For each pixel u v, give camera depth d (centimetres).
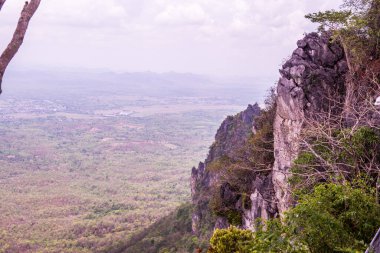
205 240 4012
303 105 1535
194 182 5241
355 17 1694
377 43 1644
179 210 6519
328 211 827
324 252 741
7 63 430
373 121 1229
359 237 808
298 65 1620
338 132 1305
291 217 775
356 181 1031
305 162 1253
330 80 1584
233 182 2200
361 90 1486
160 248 5750
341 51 1694
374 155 1136
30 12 448
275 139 1698
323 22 1745
